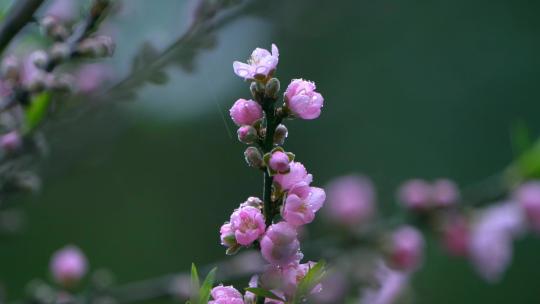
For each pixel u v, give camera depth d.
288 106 1.10
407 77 4.44
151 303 1.83
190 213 3.77
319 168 4.27
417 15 4.52
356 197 2.22
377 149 4.36
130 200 3.64
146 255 3.67
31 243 3.38
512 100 4.50
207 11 1.36
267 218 1.09
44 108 1.35
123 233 3.64
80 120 1.42
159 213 3.70
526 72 4.52
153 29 1.53
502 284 3.85
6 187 1.38
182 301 1.66
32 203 3.38
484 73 4.54
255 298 1.10
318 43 4.18
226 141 3.60
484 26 4.61
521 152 2.14
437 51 4.52
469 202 2.05
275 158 1.08
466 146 4.44
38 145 1.36
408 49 4.46
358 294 1.83
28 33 1.37
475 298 3.82
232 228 1.08
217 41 1.36
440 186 2.03
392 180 4.32
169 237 3.74
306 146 4.27
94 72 1.50
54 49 1.28
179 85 2.03
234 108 1.10
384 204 4.14
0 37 1.26
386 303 1.85
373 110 4.38
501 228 2.03
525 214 2.03
